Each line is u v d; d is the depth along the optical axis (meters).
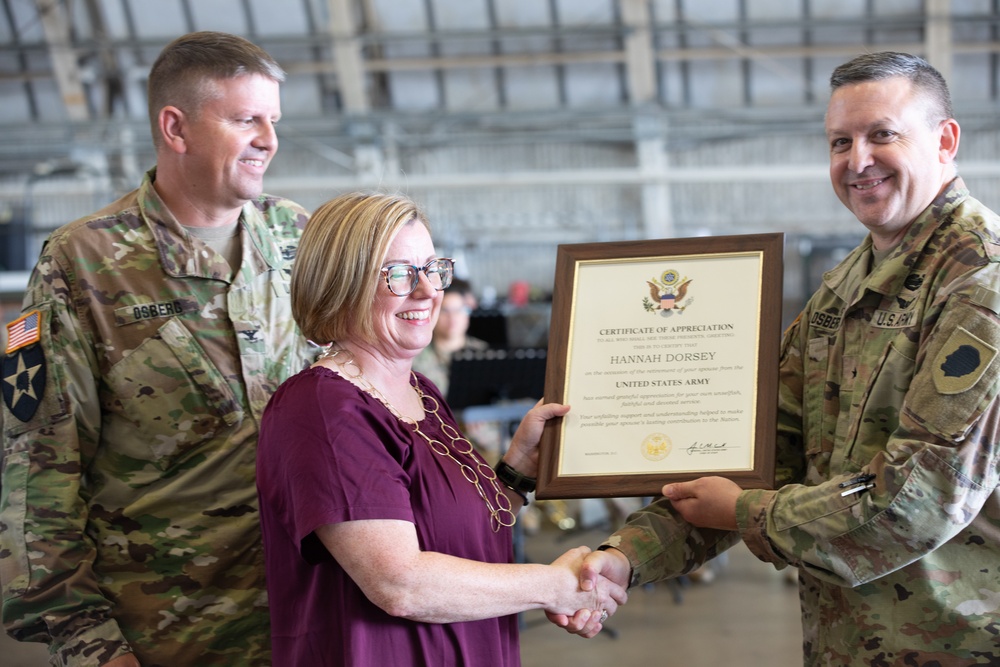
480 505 1.73
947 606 1.75
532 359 5.23
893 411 1.81
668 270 2.05
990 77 11.43
